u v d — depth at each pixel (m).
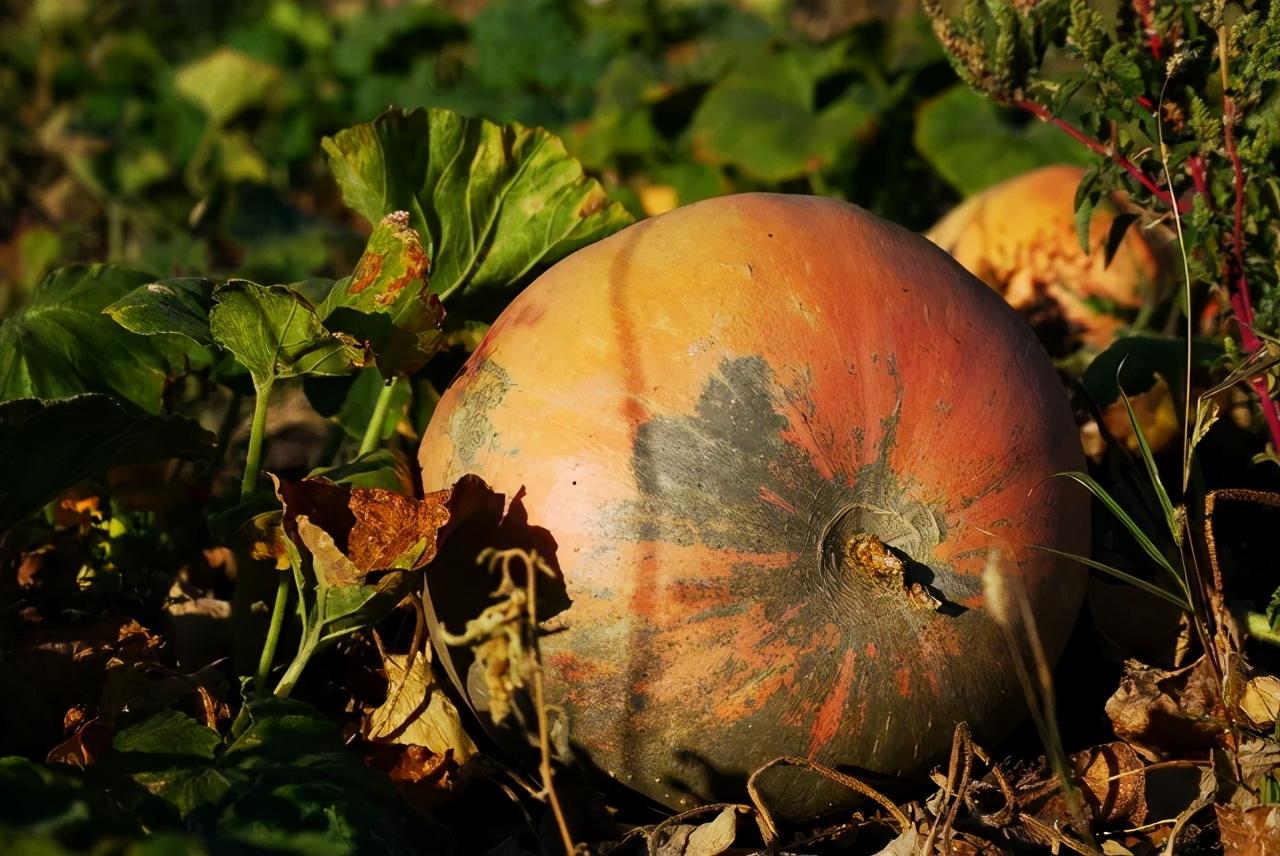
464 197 1.67
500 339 1.52
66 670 1.58
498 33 3.79
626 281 1.50
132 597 1.68
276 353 1.53
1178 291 1.89
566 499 1.46
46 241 2.62
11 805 1.33
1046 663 1.52
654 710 1.47
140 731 1.47
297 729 1.47
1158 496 1.59
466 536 1.49
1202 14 1.58
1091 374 1.75
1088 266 1.97
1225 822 1.48
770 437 1.46
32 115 3.62
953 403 1.48
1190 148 1.60
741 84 2.69
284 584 1.54
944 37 1.67
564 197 1.66
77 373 1.65
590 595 1.46
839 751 1.48
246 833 1.40
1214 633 1.59
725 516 1.45
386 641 1.64
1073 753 1.55
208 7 4.80
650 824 1.52
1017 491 1.49
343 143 1.63
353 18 4.15
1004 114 2.46
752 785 1.47
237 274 2.07
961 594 1.48
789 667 1.46
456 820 1.56
